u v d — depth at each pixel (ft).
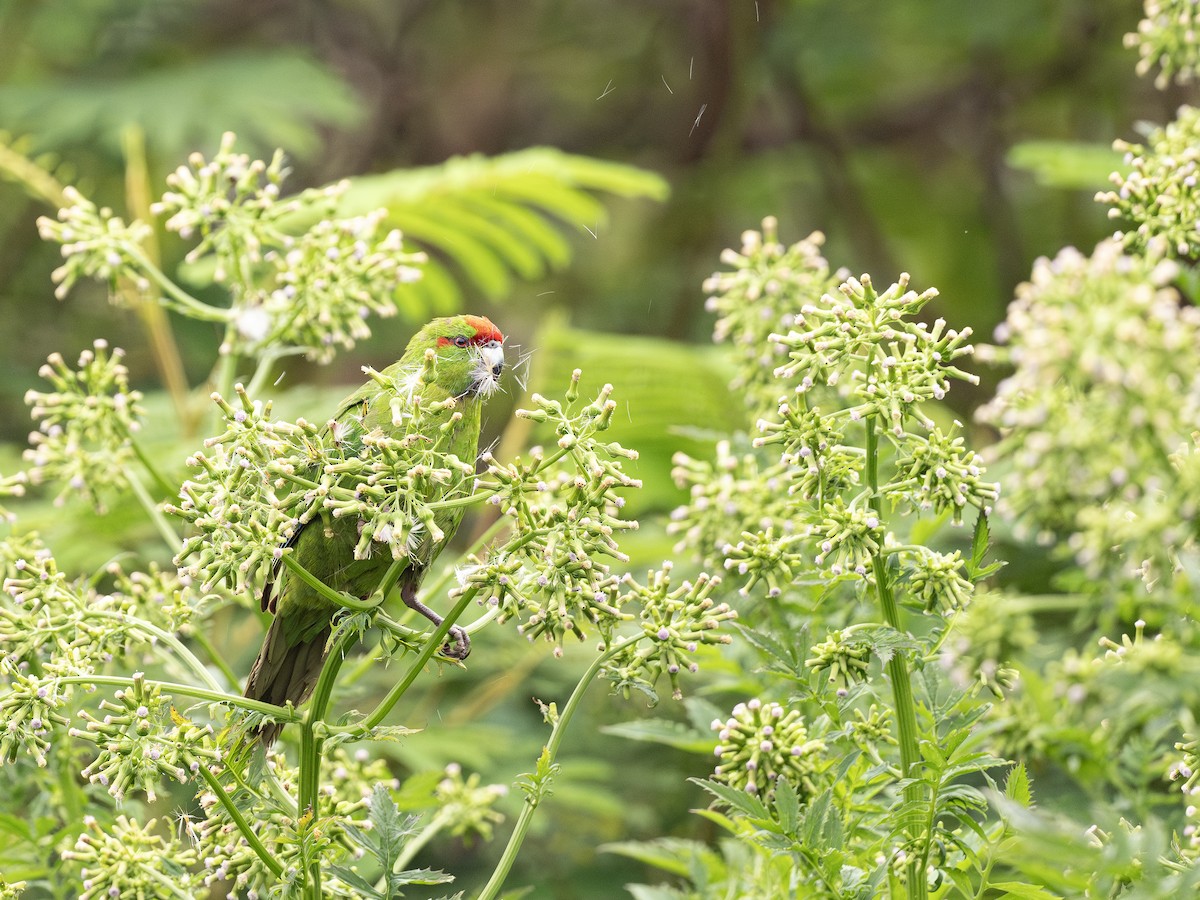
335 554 23.72
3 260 66.18
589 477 19.25
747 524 24.66
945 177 74.23
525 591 19.49
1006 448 16.14
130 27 67.72
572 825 44.45
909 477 19.86
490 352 27.63
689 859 25.31
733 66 71.26
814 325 20.65
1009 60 69.56
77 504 35.96
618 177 43.04
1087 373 14.93
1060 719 21.50
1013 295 64.34
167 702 20.16
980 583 21.25
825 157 70.90
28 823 24.35
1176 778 20.18
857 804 21.39
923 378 19.90
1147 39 25.73
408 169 76.59
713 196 72.64
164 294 41.50
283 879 19.54
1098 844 19.63
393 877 19.81
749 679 24.86
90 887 20.88
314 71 59.82
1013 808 16.25
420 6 78.38
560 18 80.59
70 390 27.25
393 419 19.79
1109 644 18.31
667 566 20.72
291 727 25.43
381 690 41.57
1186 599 15.89
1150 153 25.46
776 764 20.75
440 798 26.84
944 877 20.39
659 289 72.84
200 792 20.62
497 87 78.18
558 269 72.23
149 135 54.44
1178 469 15.93
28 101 56.70
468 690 45.83
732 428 41.39
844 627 23.24
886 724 21.89
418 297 46.52
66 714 24.93
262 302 28.91
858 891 19.95
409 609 26.05
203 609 25.89
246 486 19.79
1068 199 65.72
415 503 19.26
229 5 71.67
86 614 21.47
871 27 66.33
